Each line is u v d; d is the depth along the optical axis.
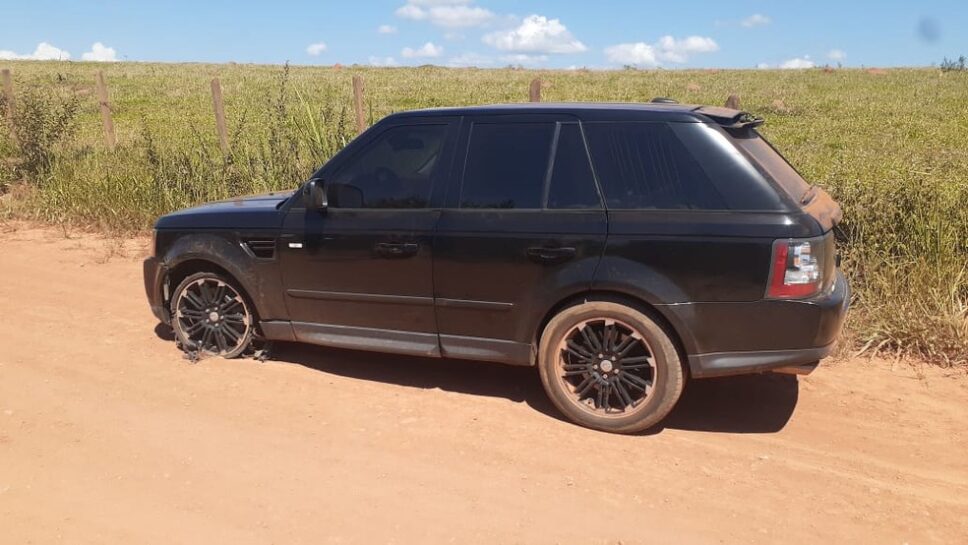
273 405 4.43
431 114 4.50
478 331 4.32
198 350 5.21
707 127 3.92
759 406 4.51
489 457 3.83
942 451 3.97
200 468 3.70
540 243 4.04
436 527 3.21
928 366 5.09
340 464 3.75
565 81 41.78
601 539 3.13
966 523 3.30
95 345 5.46
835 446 4.02
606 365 4.08
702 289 3.80
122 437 4.02
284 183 9.27
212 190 9.65
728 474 3.70
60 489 3.50
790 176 4.14
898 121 20.62
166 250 5.13
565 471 3.70
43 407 4.39
